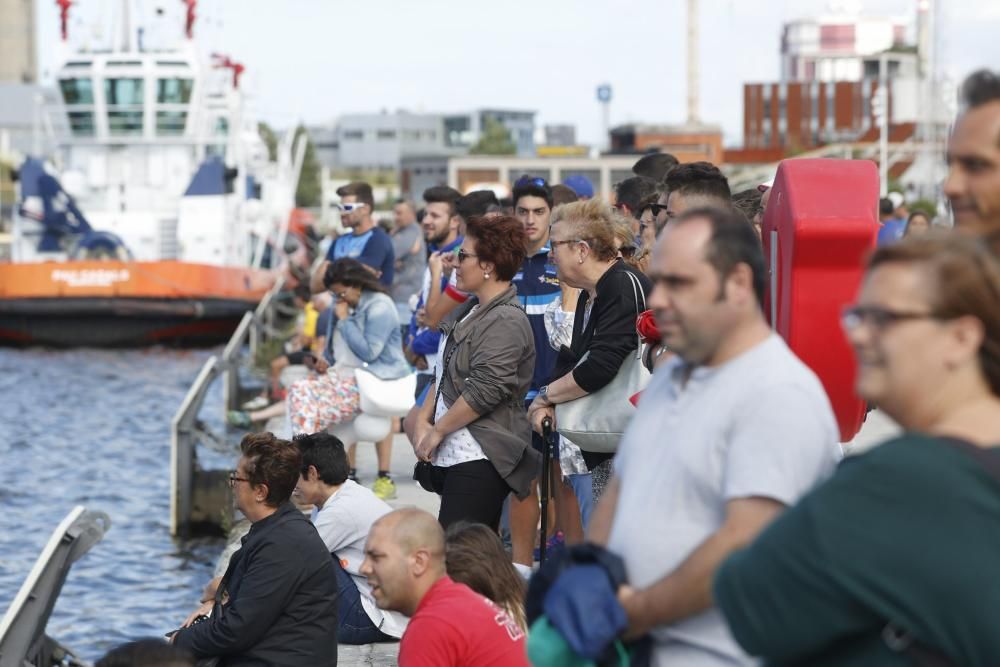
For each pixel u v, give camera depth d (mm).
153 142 76875
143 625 19688
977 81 5555
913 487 4512
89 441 38594
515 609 10398
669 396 6273
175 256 74500
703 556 5723
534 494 14211
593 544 6152
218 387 50688
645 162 17375
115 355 65688
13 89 189750
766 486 5711
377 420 19422
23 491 30625
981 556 4430
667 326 5984
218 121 85312
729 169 96688
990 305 4738
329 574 11992
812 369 8320
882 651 4586
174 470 26078
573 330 12508
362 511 13570
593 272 11758
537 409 12000
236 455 29625
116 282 67562
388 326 19125
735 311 5926
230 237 74625
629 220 13680
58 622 19734
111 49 77938
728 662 6043
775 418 5793
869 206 8203
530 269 14711
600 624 5867
